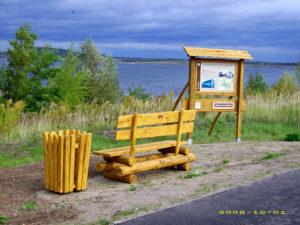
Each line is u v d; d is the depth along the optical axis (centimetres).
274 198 718
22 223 654
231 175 881
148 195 769
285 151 1167
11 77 2833
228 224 615
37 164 1077
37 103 2712
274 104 1925
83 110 1811
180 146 1022
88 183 894
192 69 1342
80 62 3116
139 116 896
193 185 820
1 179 912
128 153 916
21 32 2806
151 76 11231
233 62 1395
